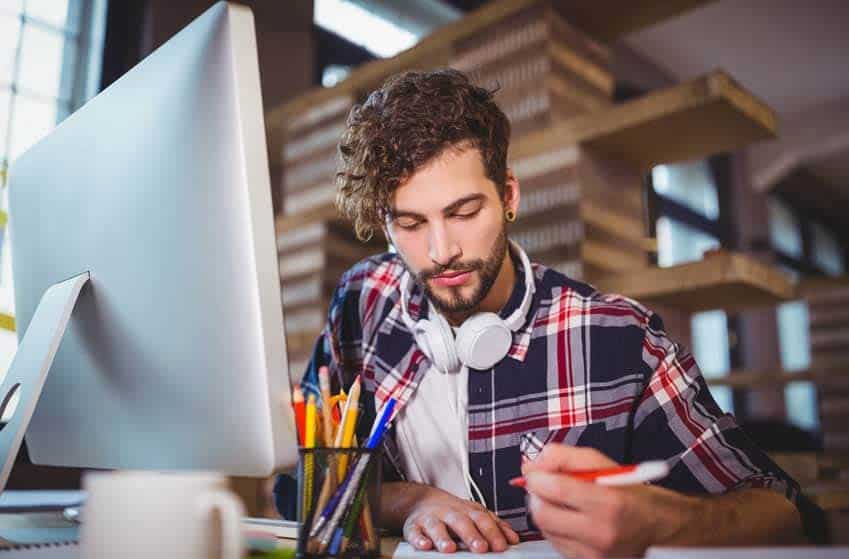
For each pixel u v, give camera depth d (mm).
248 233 570
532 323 1020
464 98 874
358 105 968
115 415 714
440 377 1033
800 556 473
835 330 2762
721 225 5621
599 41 2090
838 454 2607
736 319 5523
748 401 5305
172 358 637
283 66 2947
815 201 6945
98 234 714
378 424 641
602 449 953
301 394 640
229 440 597
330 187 2324
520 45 1938
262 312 570
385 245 2402
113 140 701
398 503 853
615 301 1034
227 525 457
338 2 3314
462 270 875
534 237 1845
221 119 583
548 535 595
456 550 692
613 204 1897
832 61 5207
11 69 2408
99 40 2564
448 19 3729
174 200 621
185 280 616
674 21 4676
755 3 4527
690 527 625
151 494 449
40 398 824
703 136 1843
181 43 630
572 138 1814
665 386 966
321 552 584
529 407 986
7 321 1137
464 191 847
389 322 1096
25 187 852
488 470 982
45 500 1038
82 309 738
